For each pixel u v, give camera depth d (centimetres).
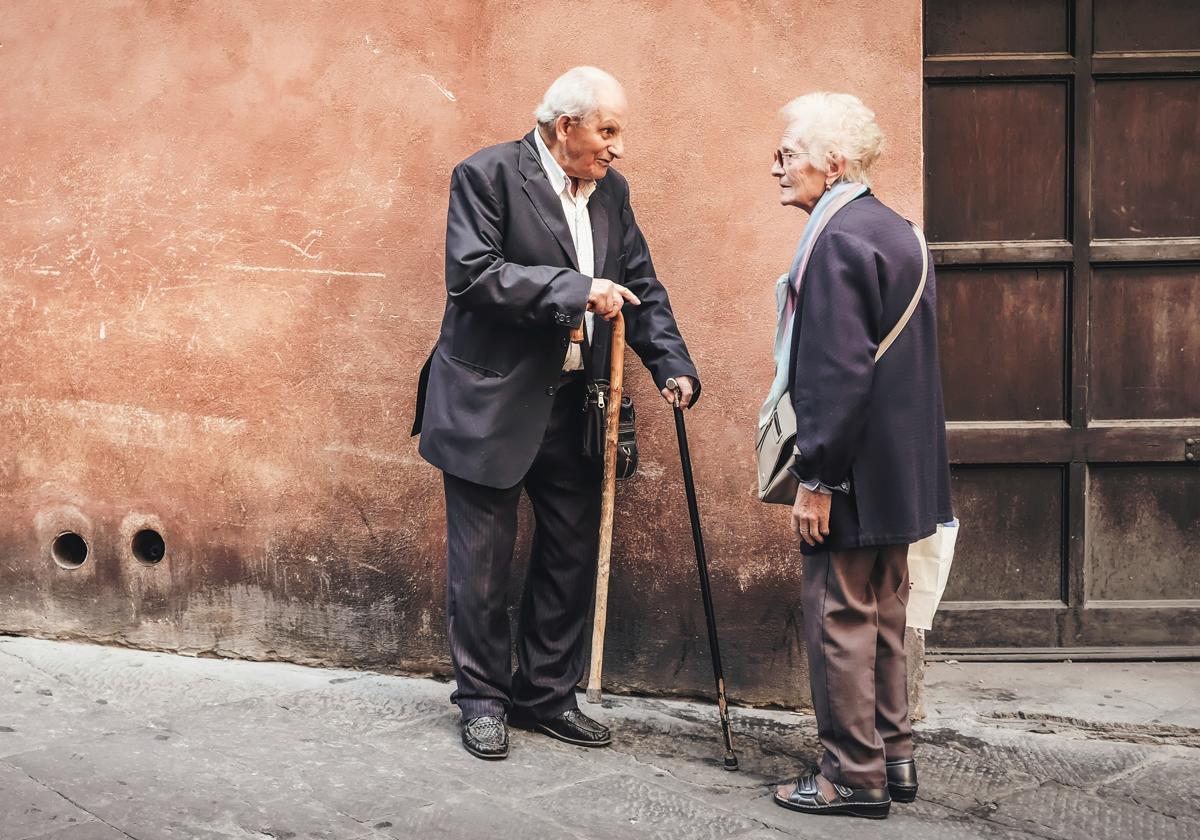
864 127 278
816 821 281
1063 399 375
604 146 302
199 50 362
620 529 352
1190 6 363
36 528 384
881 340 271
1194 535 378
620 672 358
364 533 365
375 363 360
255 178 362
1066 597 379
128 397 375
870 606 284
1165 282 371
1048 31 366
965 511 380
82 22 369
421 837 264
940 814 287
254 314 365
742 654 353
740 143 338
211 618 376
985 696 356
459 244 300
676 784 300
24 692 340
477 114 349
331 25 354
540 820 276
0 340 382
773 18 334
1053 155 370
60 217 375
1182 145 368
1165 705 348
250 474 369
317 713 335
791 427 276
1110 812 289
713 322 343
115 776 286
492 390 306
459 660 319
